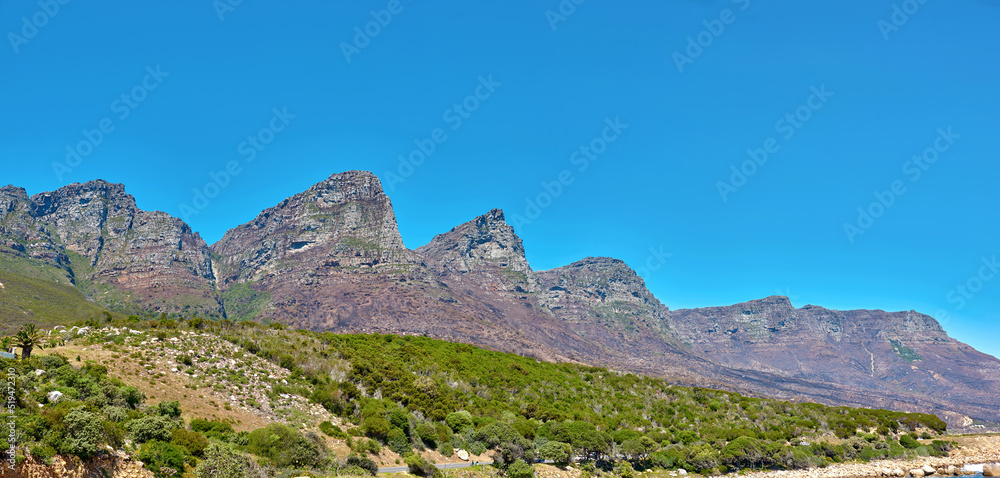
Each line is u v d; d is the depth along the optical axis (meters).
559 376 155.88
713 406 142.62
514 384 131.00
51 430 39.38
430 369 122.56
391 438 70.12
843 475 98.75
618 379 165.88
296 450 56.19
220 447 49.66
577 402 129.62
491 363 151.38
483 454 78.00
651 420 124.69
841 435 126.62
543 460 82.81
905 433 133.00
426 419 84.94
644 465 93.19
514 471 69.44
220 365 77.81
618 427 113.56
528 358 177.25
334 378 88.00
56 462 37.78
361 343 132.75
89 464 40.12
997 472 101.19
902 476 101.25
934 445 122.56
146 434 48.84
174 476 45.25
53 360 59.59
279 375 81.88
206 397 66.56
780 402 160.25
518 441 79.31
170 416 57.28
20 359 57.84
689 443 106.81
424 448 74.00
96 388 55.12
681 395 153.62
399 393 91.31
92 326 84.81
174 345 79.75
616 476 84.06
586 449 87.31
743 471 97.75
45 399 48.34
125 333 81.12
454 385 115.69
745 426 126.56
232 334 94.25
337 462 57.78
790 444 115.56
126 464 42.97
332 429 67.94
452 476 65.31
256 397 71.38
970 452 120.25
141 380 64.81
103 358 67.94
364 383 92.25
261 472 50.34
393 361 119.94
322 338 122.50
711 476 92.75
